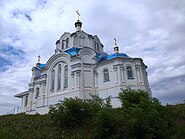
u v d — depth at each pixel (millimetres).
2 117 28875
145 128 14898
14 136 17703
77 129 18969
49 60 42625
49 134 18438
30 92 46344
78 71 37281
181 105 25094
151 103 17719
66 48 44812
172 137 15773
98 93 36938
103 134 16250
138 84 35656
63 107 20250
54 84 40688
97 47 47688
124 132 16547
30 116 27750
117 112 18547
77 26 49031
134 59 37344
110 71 36812
